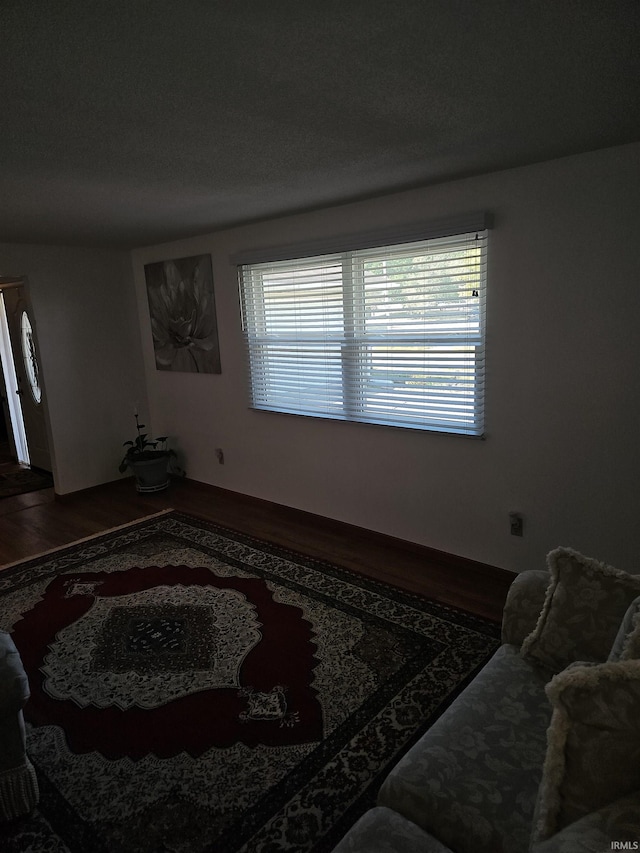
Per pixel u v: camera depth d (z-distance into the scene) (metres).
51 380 4.55
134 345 5.06
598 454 2.58
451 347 3.01
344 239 3.23
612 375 2.48
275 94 1.58
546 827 1.03
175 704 2.13
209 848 1.56
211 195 2.82
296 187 2.74
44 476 5.53
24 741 1.69
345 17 1.16
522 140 2.12
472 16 1.17
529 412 2.77
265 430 4.17
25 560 3.50
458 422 3.06
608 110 1.80
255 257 3.77
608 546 2.63
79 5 1.08
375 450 3.49
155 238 4.23
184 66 1.38
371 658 2.37
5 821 1.67
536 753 1.32
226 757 1.87
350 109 1.71
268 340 3.93
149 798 1.73
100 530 4.00
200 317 4.39
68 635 2.62
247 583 3.07
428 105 1.71
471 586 2.97
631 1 1.12
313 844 1.56
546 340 2.64
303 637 2.54
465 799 1.21
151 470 4.66
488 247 2.75
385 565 3.25
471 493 3.08
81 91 1.52
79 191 2.64
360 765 1.82
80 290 4.64
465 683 2.19
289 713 2.06
